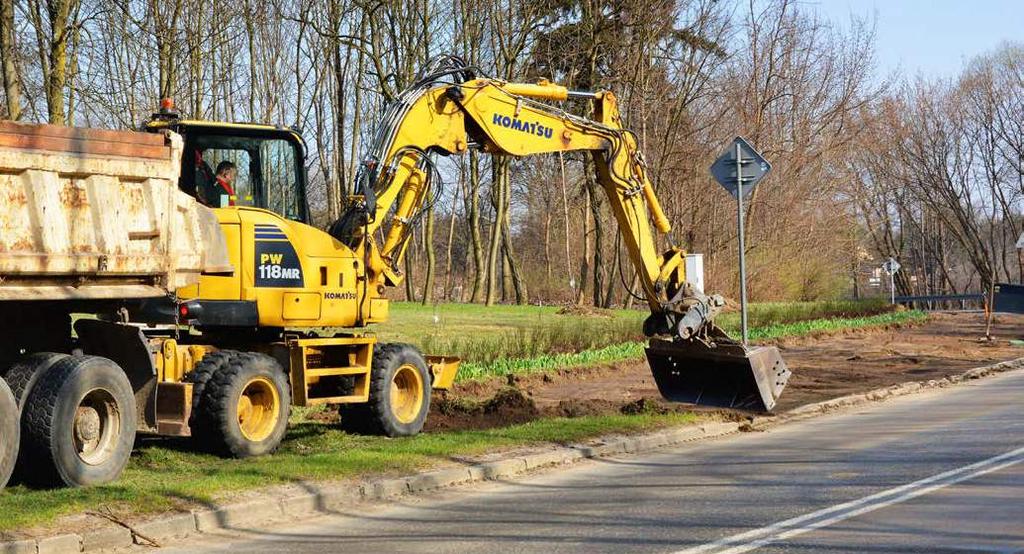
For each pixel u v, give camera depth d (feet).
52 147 29.48
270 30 128.36
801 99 165.99
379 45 128.36
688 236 161.99
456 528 27.48
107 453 31.42
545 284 196.34
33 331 33.37
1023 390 58.34
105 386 31.30
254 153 41.57
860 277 257.34
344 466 34.12
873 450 38.60
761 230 167.94
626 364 71.20
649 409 48.57
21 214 28.68
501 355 68.44
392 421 42.27
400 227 43.93
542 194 198.70
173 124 40.32
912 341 98.27
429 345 69.46
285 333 41.57
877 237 260.83
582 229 202.90
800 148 166.91
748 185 51.78
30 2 75.00
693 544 24.58
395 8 127.34
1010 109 225.15
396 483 32.55
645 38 143.02
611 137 49.14
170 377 35.99
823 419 49.47
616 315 118.42
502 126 45.73
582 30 140.36
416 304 141.79
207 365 36.11
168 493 29.25
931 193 234.99
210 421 35.60
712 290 163.02
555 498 31.42
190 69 94.58
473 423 47.42
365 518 29.25
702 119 161.27
